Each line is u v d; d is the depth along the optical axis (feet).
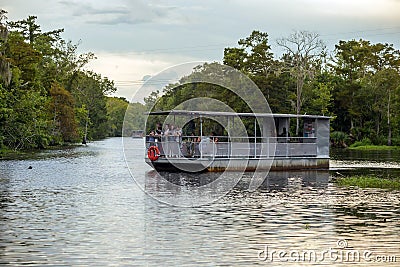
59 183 96.78
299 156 123.54
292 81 276.00
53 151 220.23
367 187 88.99
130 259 43.37
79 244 47.91
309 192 82.58
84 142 317.22
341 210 64.95
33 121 220.64
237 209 66.23
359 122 311.27
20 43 225.97
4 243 48.16
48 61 315.78
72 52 347.77
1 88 179.42
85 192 83.41
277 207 67.62
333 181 98.43
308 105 281.54
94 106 389.80
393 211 64.13
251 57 263.08
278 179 102.27
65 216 61.36
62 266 41.45
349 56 328.08
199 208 67.10
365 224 56.34
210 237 50.62
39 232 52.65
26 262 42.42
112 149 240.12
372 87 305.73
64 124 280.51
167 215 62.13
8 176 110.42
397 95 298.15
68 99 282.56
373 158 184.55
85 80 385.50
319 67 317.63
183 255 44.52
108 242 48.73
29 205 69.46
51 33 328.29
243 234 51.80
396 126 302.25
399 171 123.54
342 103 304.91
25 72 224.33
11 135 208.85
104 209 66.44
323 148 126.62
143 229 54.19
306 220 58.54
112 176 110.32
